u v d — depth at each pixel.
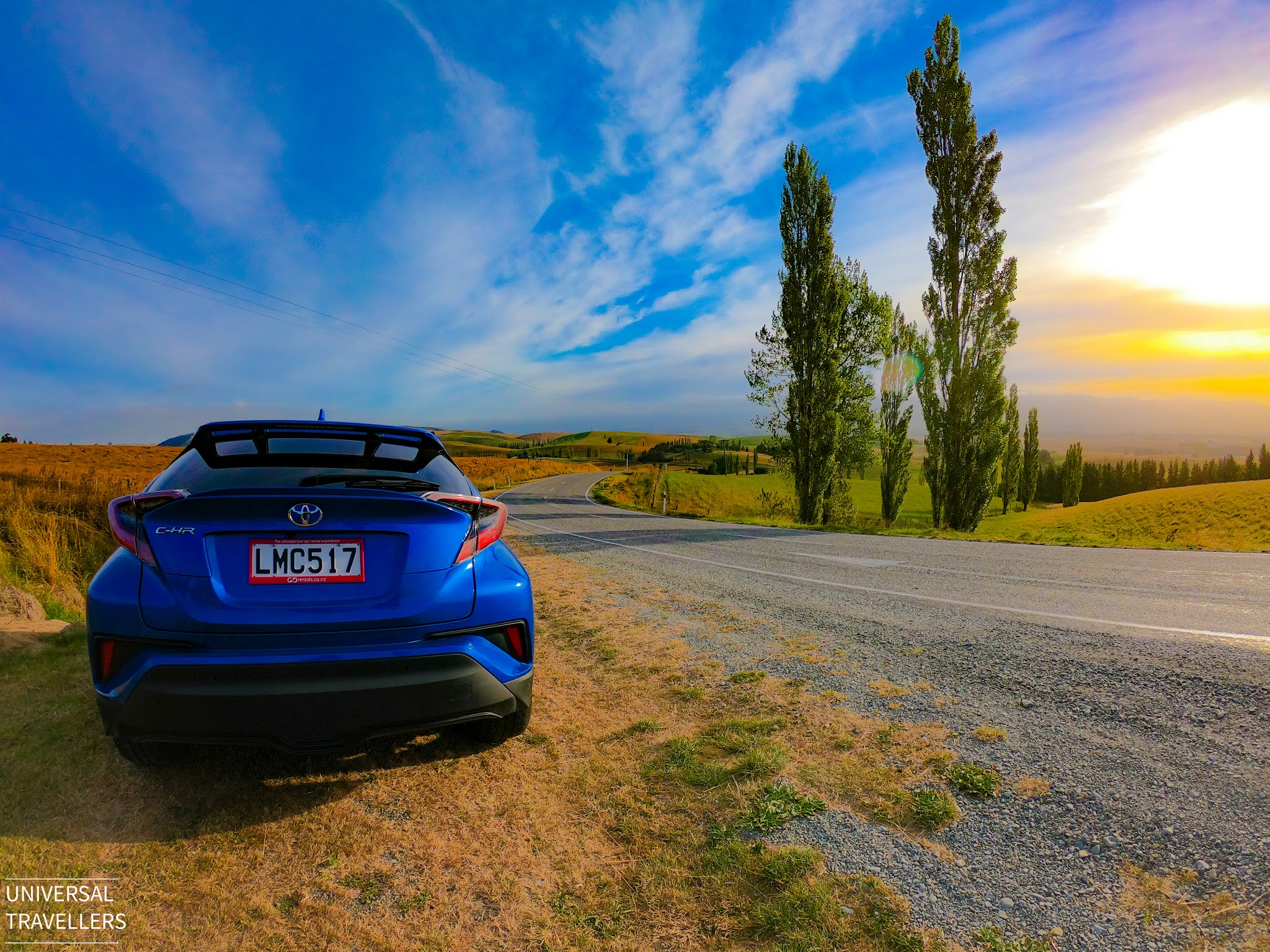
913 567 8.03
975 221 22.11
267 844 2.14
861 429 27.88
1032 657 3.86
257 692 2.09
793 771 2.58
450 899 1.88
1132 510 46.12
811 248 24.20
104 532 9.29
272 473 2.57
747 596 6.35
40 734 2.86
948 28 22.12
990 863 1.92
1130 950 1.52
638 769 2.69
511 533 14.60
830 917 1.71
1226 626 4.42
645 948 1.66
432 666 2.30
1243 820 2.02
